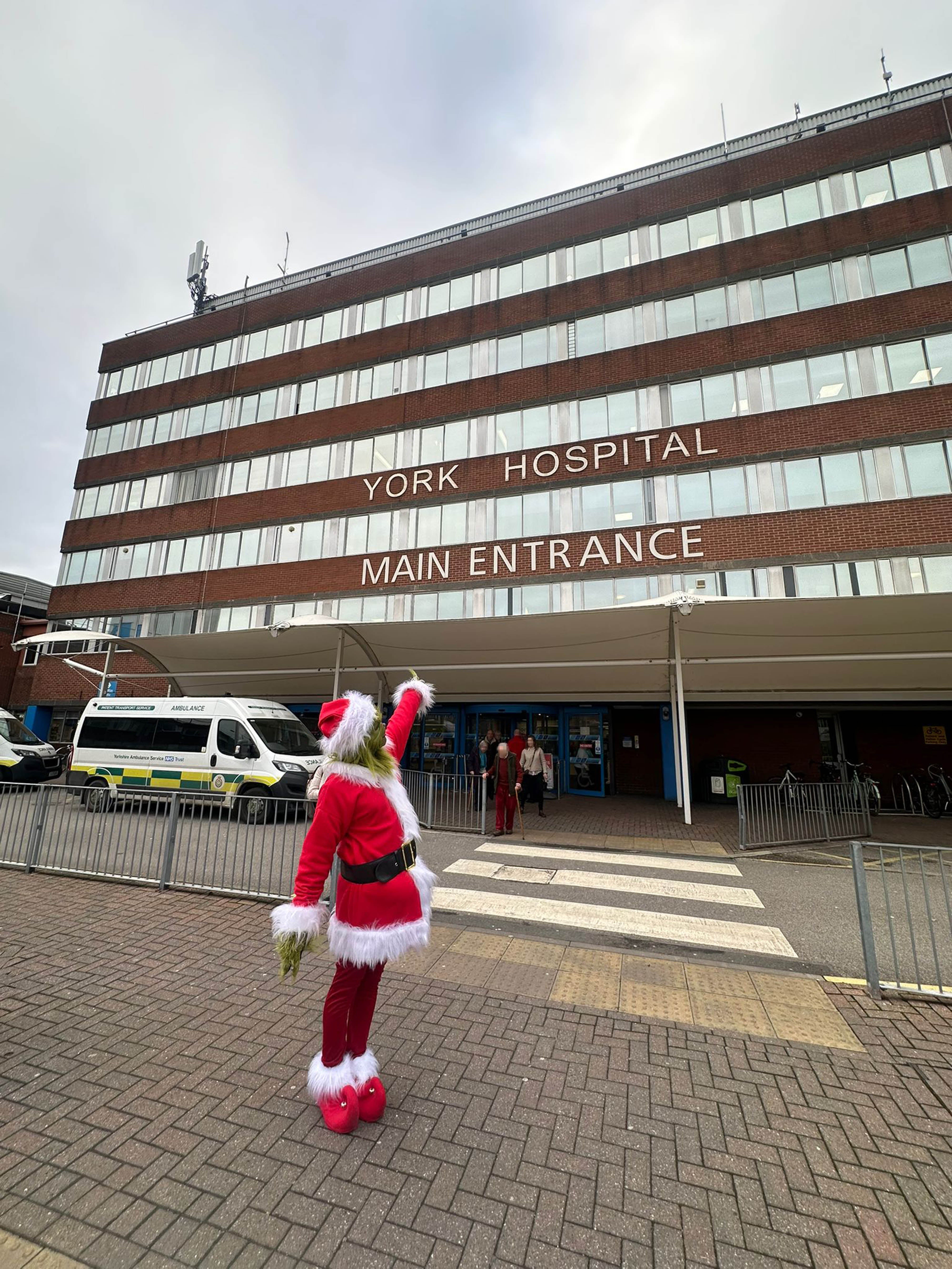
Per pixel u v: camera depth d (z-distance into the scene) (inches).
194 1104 106.2
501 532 724.7
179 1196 85.5
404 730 122.2
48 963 167.6
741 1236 80.7
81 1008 141.7
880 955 187.5
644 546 652.1
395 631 518.0
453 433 782.5
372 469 818.8
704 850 350.6
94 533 984.3
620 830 408.2
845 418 604.4
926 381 585.0
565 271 767.7
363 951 97.5
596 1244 79.1
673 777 591.5
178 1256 76.0
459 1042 129.0
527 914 223.5
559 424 724.7
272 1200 85.0
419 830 110.3
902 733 589.0
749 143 746.8
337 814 102.5
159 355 1024.2
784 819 378.0
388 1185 88.3
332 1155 94.0
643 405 688.4
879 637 455.2
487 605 709.3
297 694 741.3
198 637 574.2
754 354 651.5
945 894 156.7
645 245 730.8
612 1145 97.8
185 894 237.8
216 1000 147.0
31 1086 110.4
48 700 936.3
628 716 655.1
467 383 785.6
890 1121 105.2
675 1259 77.2
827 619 423.5
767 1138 100.3
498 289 802.8
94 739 469.4
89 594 957.2
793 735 607.2
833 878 287.6
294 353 913.5
